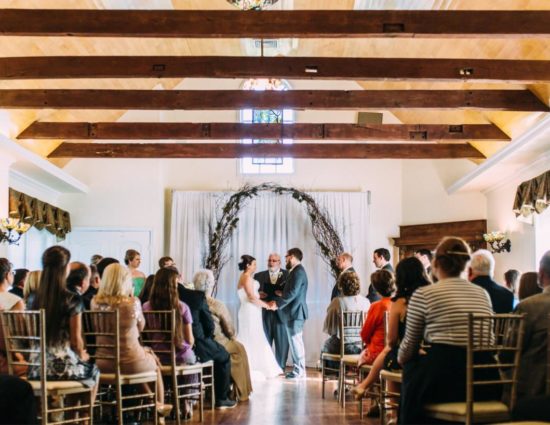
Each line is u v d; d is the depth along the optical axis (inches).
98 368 216.5
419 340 160.2
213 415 265.7
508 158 362.9
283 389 348.2
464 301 157.1
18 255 399.5
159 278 250.2
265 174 482.9
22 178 401.7
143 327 233.6
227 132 395.2
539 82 298.0
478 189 447.8
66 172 441.4
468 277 207.3
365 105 349.1
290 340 405.7
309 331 463.5
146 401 240.1
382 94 347.9
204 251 467.8
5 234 348.8
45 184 433.1
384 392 215.6
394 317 196.7
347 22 256.4
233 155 430.3
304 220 473.1
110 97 345.7
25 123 382.0
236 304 462.3
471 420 148.4
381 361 214.7
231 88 481.4
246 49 472.1
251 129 395.5
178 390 258.7
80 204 465.4
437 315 156.7
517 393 158.7
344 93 350.0
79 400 205.3
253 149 430.6
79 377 188.4
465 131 388.8
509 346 153.4
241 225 470.6
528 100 335.9
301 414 267.6
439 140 390.9
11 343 187.3
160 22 260.7
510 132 380.5
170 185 482.6
